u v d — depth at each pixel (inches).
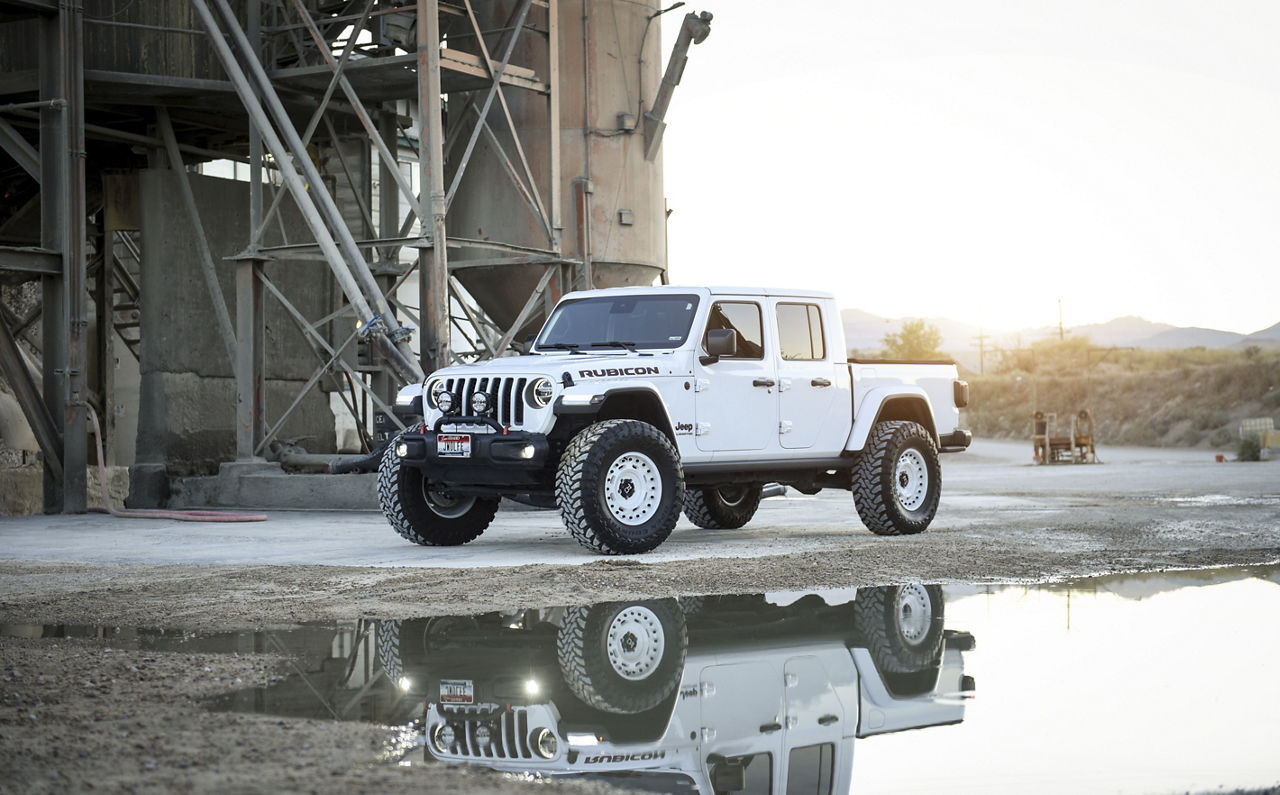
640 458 375.9
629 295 416.8
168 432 680.4
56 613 261.3
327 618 251.6
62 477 601.6
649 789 127.9
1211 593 282.2
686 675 191.6
